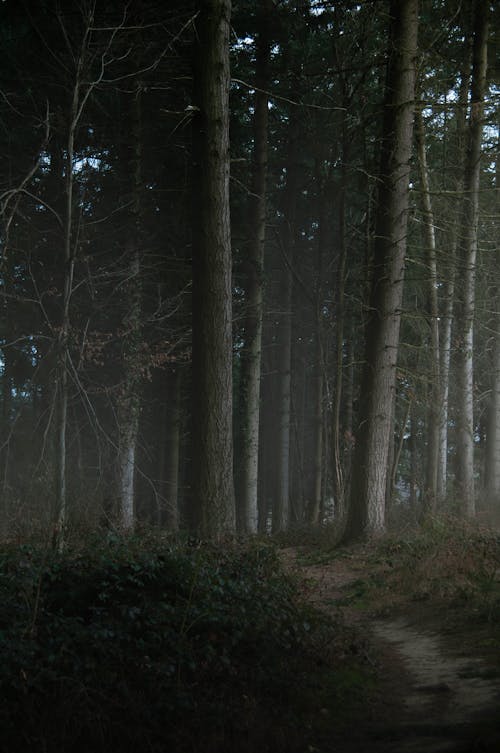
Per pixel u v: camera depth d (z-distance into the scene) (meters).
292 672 7.43
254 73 27.77
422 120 20.53
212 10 13.61
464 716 6.12
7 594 7.91
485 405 33.09
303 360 37.94
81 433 17.81
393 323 18.09
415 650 8.88
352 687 7.34
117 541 10.65
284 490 29.97
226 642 7.62
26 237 16.58
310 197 33.59
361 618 11.14
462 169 22.56
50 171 17.55
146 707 6.02
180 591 8.67
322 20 23.94
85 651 6.71
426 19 21.20
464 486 22.50
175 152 23.05
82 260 13.02
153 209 23.05
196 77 13.70
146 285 21.98
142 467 26.97
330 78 27.69
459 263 21.92
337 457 23.31
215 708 6.21
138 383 19.11
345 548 17.39
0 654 6.20
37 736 5.51
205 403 13.42
